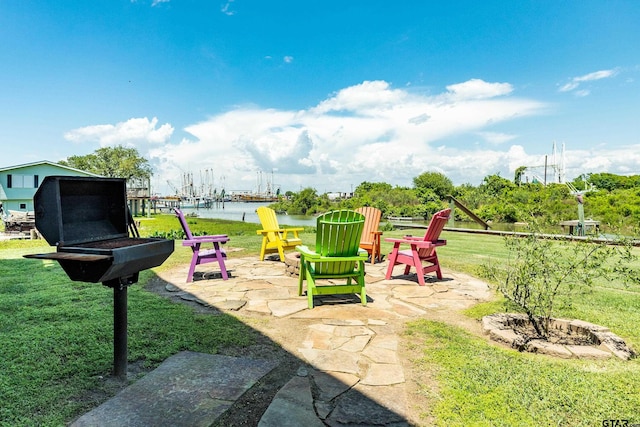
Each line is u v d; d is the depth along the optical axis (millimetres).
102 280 2076
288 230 6969
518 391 2178
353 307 3982
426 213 31703
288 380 2326
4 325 3211
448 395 2137
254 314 3672
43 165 28141
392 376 2375
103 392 2148
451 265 6531
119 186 2709
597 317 3576
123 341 2316
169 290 4613
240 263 6676
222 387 2229
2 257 7473
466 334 3172
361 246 6754
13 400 2035
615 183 32094
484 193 31609
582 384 2260
